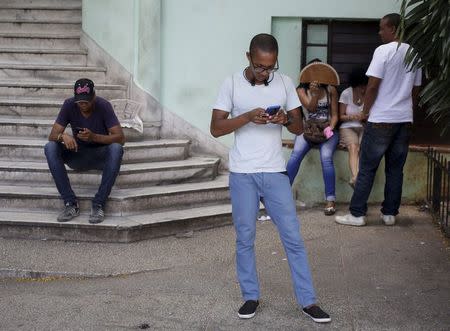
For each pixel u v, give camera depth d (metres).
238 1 8.61
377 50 7.14
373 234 7.31
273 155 5.07
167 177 7.96
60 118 7.07
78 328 5.05
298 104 5.12
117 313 5.32
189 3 8.66
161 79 8.77
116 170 7.01
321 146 8.05
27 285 6.00
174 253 6.72
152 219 7.20
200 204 7.84
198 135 8.80
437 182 7.64
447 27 4.53
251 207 5.07
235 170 5.09
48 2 9.85
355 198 7.55
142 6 8.59
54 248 6.78
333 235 7.30
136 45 8.66
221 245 6.97
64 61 9.34
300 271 5.10
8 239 7.02
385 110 7.20
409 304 5.42
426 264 6.37
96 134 7.00
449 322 5.07
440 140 8.64
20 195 7.34
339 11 8.55
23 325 5.11
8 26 9.80
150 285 5.91
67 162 7.30
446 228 7.13
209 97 8.75
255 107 5.00
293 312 5.29
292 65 8.76
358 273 6.15
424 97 5.04
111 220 7.11
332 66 8.77
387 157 7.49
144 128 8.54
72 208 7.07
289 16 8.59
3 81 9.02
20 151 7.90
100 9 9.09
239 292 5.73
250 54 4.90
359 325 5.04
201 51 8.70
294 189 8.41
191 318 5.21
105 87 8.83
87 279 6.11
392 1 8.48
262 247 6.93
